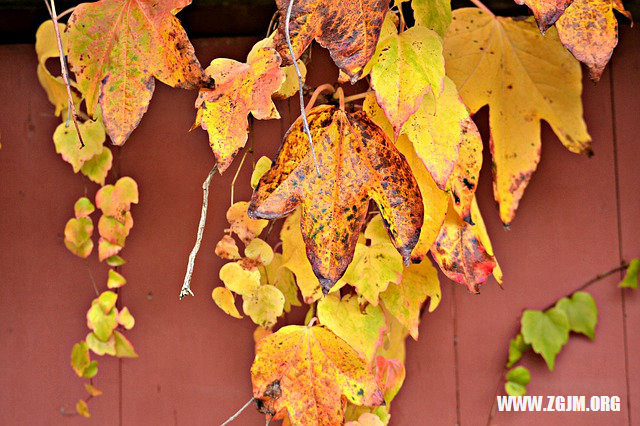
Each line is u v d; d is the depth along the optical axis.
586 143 0.77
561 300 0.83
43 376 0.85
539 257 0.83
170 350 0.84
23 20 0.81
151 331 0.84
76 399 0.85
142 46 0.69
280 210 0.69
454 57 0.76
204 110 0.69
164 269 0.84
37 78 0.84
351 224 0.69
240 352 0.84
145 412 0.84
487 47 0.76
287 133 0.69
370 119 0.70
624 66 0.83
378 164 0.70
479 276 0.74
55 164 0.84
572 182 0.83
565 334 0.83
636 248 0.83
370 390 0.73
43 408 0.84
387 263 0.75
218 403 0.84
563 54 0.76
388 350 0.79
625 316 0.83
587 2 0.69
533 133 0.77
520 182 0.77
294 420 0.73
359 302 0.75
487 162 0.83
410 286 0.76
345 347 0.74
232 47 0.83
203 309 0.84
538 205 0.83
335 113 0.70
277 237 0.81
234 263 0.76
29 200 0.84
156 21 0.69
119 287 0.84
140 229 0.84
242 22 0.81
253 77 0.70
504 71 0.76
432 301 0.76
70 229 0.82
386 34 0.69
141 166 0.84
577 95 0.77
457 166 0.71
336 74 0.81
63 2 0.79
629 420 0.83
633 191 0.83
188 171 0.84
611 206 0.83
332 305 0.75
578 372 0.83
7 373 0.84
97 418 0.84
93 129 0.80
